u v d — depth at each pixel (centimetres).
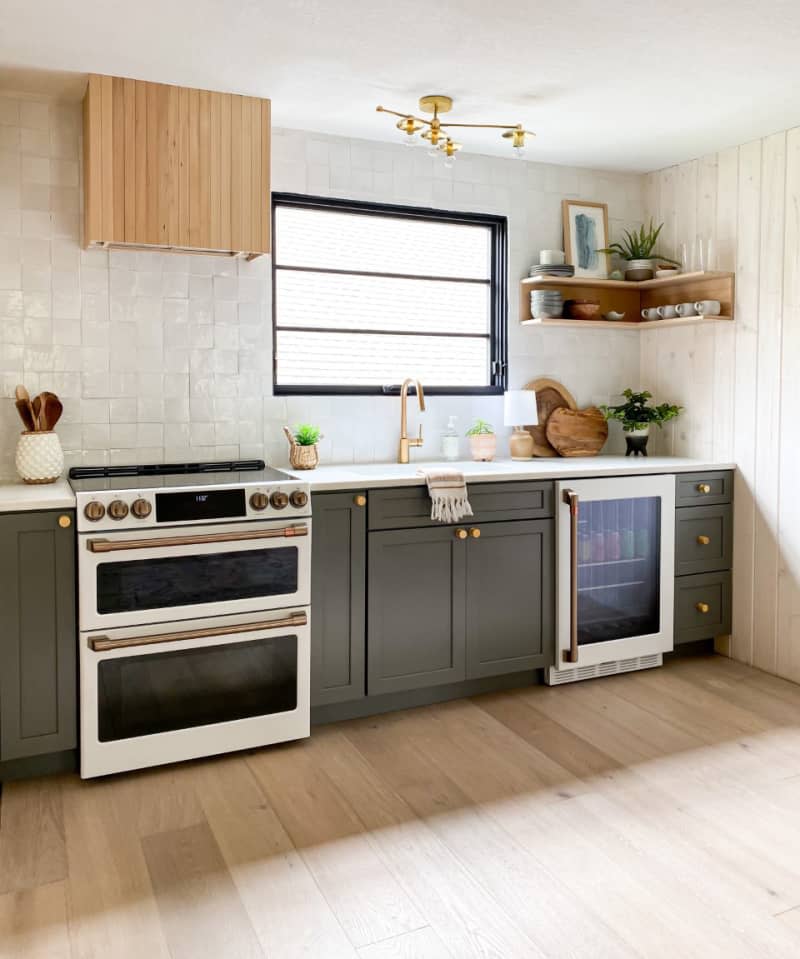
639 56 286
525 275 418
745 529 394
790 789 267
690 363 420
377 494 316
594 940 193
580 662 364
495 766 284
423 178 390
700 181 409
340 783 272
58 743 271
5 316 315
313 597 307
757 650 390
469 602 338
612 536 370
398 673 326
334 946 192
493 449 398
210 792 266
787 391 370
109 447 335
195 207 313
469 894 211
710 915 202
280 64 290
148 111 304
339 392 378
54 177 319
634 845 234
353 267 384
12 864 224
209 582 284
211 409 352
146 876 219
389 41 272
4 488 294
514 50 280
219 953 189
